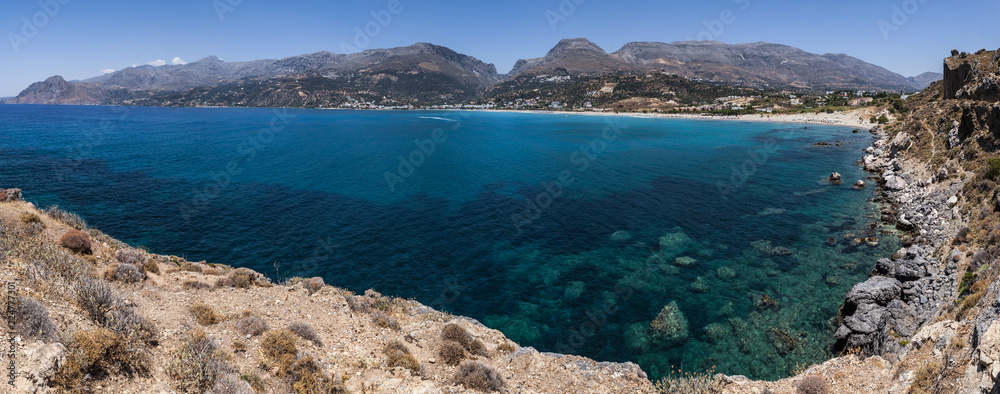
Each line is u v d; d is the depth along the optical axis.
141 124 182.12
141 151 98.00
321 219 48.91
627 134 154.75
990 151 42.56
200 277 20.55
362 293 31.77
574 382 15.88
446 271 35.88
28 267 12.35
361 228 46.09
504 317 28.98
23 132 133.12
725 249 39.69
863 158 83.69
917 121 72.69
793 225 46.12
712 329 26.88
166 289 17.16
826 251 38.22
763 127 170.62
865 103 195.12
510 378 15.85
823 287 31.50
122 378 9.59
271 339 13.49
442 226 47.47
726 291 31.52
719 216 50.47
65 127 156.25
